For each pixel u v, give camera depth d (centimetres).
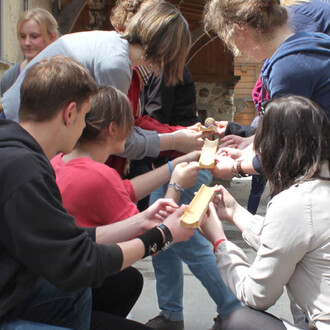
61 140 162
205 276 269
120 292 229
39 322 173
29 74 158
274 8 219
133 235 193
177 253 273
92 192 197
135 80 270
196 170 230
